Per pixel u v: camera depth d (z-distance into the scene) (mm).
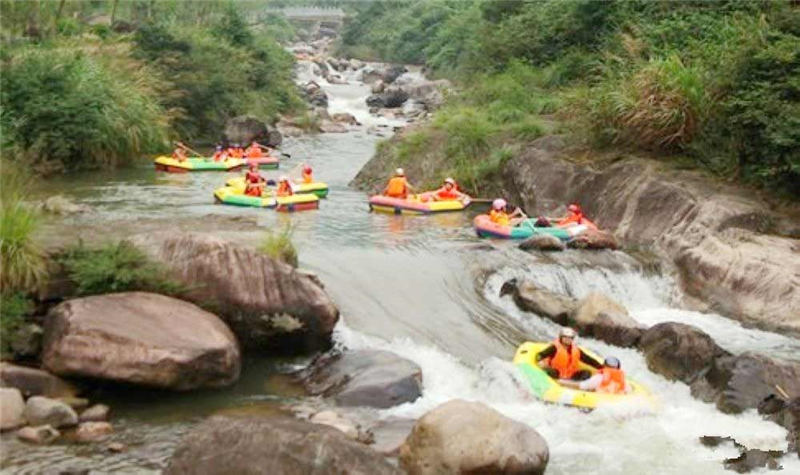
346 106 53406
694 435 12008
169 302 13086
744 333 15578
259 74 45656
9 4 33375
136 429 11258
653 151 21797
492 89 30359
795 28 20484
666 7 28844
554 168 22922
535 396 12852
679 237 18672
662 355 14195
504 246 19281
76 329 12062
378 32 79375
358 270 16828
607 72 24688
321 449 8727
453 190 24047
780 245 17219
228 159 29828
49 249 13812
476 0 60656
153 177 26719
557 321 15789
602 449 11531
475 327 15352
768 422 12367
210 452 8922
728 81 20391
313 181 27062
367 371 12898
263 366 13641
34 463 10180
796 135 18156
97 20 46250
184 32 40812
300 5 110250
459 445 10211
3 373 11703
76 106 26781
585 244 19094
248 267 13844
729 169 19922
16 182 20234
